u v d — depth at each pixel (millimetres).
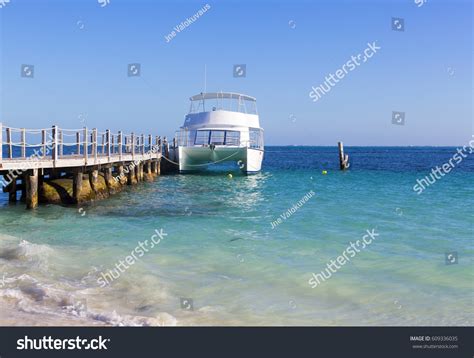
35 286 7250
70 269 8562
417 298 7293
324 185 27562
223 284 7918
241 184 28062
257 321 6305
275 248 10648
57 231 12367
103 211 16109
